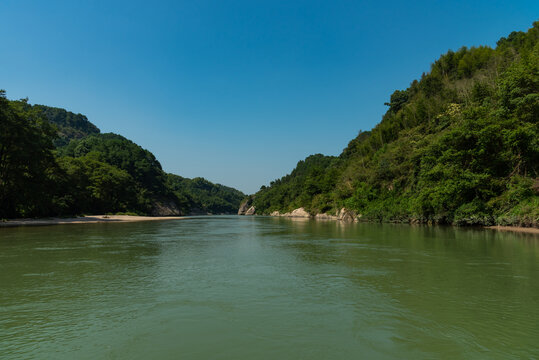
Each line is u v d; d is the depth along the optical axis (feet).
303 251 52.44
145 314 21.25
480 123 101.50
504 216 92.17
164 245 62.03
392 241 65.92
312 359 14.58
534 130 89.15
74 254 49.03
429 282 29.60
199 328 18.69
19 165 153.38
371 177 202.39
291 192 528.22
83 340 17.08
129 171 458.91
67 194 217.36
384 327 18.65
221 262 41.83
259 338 17.16
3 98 137.18
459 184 101.96
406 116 240.12
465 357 14.80
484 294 25.40
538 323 19.07
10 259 44.11
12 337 17.56
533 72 95.81
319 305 22.94
